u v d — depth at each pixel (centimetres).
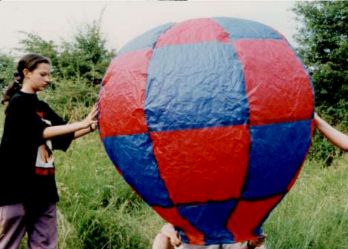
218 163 222
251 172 227
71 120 683
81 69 1202
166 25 255
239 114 219
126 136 236
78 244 411
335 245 420
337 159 762
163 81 226
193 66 225
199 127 220
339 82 1184
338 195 548
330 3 1197
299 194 505
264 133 222
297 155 237
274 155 227
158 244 309
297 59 246
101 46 1274
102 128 254
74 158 529
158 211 255
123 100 236
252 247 285
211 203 235
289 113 228
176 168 226
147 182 239
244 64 224
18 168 339
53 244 363
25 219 351
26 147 339
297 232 423
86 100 825
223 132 219
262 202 241
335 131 285
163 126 224
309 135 243
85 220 422
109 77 252
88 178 488
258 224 258
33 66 345
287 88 229
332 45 1206
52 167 361
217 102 219
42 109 363
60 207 439
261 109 221
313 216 433
